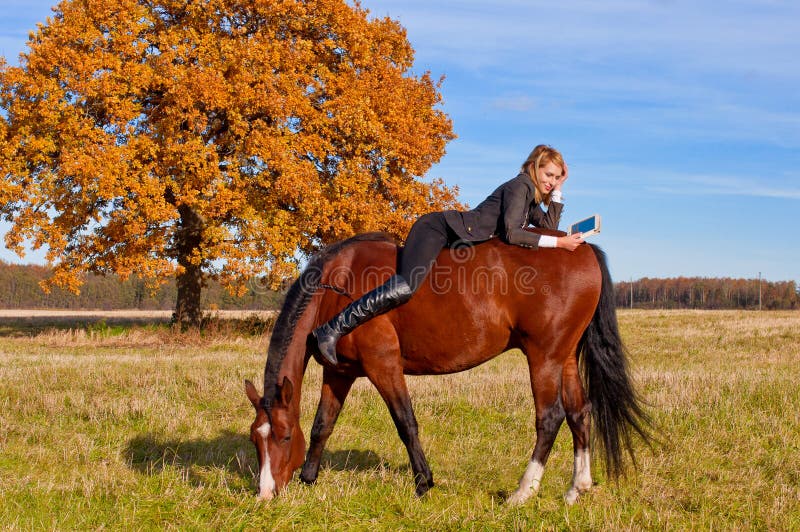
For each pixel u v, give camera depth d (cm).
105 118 1834
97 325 2148
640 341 1952
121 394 839
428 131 2139
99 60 1683
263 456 421
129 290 7956
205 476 518
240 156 1806
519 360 1454
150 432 658
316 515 412
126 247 1744
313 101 1981
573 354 489
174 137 1748
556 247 459
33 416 722
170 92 1688
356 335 462
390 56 2177
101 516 425
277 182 1728
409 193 1962
